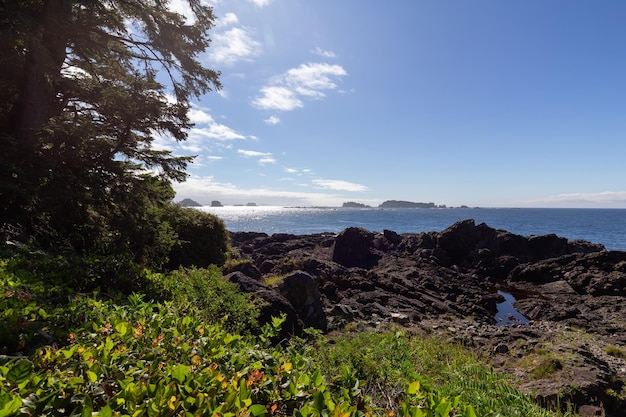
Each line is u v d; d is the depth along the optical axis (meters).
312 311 11.48
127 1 12.34
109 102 10.75
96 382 2.21
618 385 7.86
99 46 12.03
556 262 24.45
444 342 10.60
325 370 4.90
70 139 9.22
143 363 2.61
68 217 9.31
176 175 11.48
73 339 3.10
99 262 6.35
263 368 2.86
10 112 10.18
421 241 31.89
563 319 15.60
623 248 47.47
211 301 6.64
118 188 9.85
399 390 4.49
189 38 13.38
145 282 6.52
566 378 7.56
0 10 8.34
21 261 5.57
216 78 13.73
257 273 16.28
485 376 6.71
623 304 17.05
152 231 10.94
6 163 8.12
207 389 2.15
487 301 17.98
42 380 2.11
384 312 14.37
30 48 9.16
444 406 2.31
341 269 22.02
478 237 31.16
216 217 18.30
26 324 3.15
